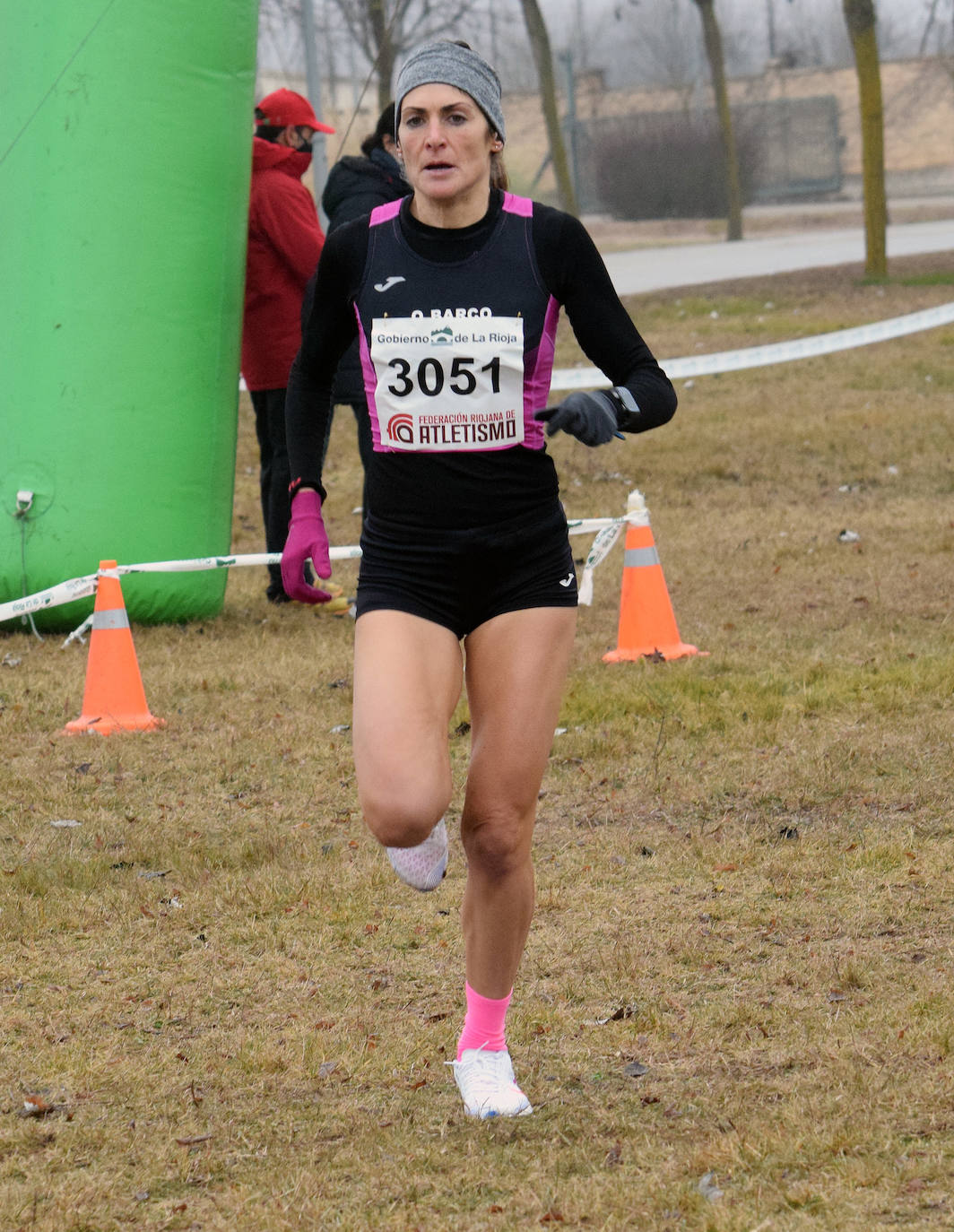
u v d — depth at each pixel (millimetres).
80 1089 10367
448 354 9102
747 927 12664
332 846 15047
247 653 22656
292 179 24969
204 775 17438
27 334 23844
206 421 24516
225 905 13680
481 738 9383
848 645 21312
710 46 132000
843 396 44188
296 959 12508
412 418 9211
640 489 34625
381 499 9445
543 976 11945
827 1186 8492
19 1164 9344
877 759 16625
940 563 26000
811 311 64250
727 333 58500
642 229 161375
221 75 24047
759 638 21984
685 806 15773
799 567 26469
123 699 19406
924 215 149750
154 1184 9078
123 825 15859
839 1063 10031
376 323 9266
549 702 9367
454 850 14977
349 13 71938
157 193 23766
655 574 21547
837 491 33219
